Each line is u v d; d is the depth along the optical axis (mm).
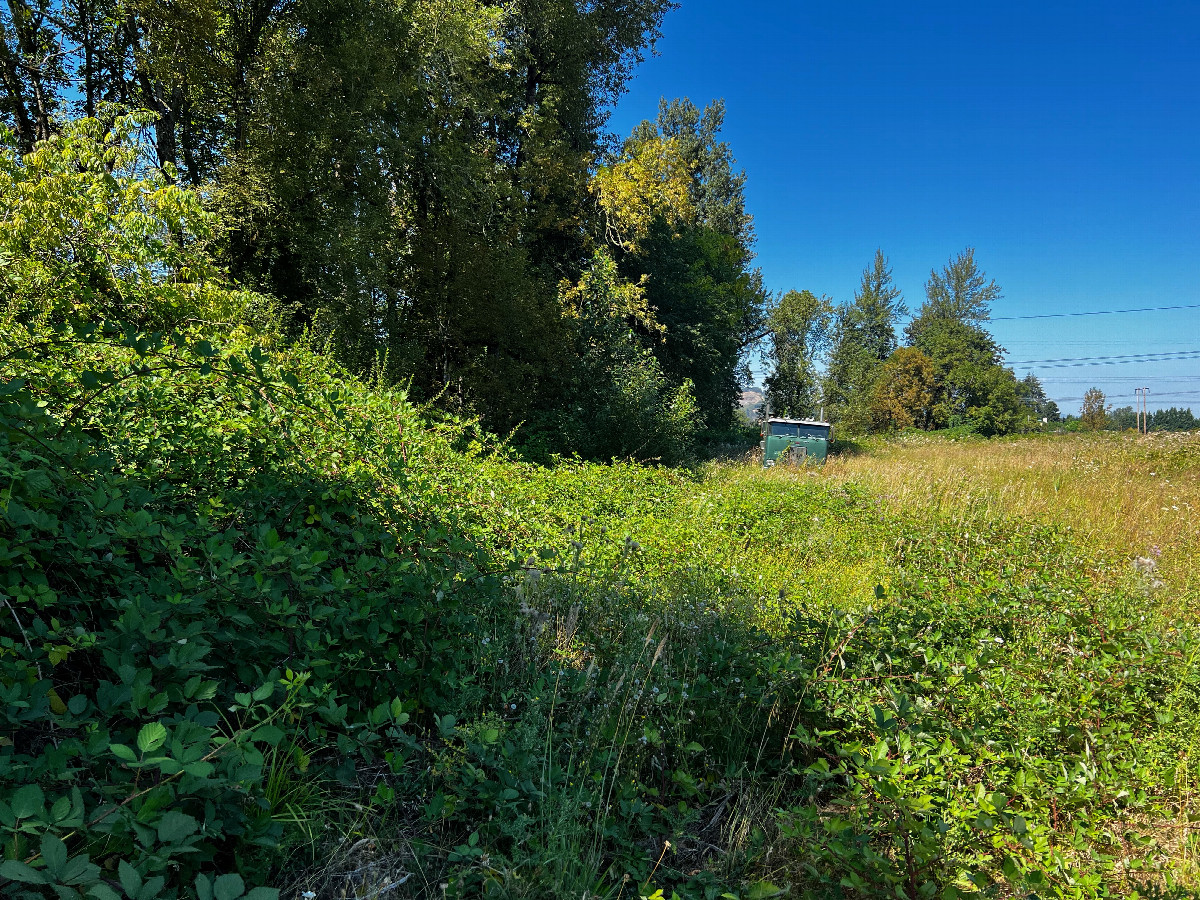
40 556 2463
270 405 4426
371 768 2646
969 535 8430
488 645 3242
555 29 21469
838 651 3883
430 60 17281
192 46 13148
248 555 3160
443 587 3309
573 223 23609
